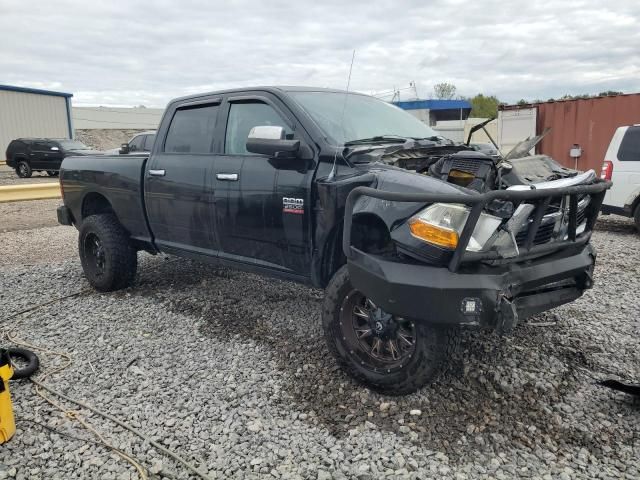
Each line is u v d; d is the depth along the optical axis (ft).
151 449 9.55
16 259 24.14
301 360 12.73
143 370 12.53
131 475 8.86
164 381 11.97
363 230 11.21
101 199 19.17
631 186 27.14
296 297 17.21
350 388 11.35
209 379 12.01
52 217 37.50
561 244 10.71
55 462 9.22
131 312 16.34
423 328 10.07
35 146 70.08
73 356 13.38
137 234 17.57
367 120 13.92
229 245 14.34
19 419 10.55
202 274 20.12
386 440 9.60
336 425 10.12
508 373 11.62
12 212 40.04
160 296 17.75
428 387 11.19
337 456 9.18
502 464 8.89
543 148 42.78
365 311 11.25
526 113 43.19
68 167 19.51
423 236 9.67
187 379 12.05
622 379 11.41
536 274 10.04
